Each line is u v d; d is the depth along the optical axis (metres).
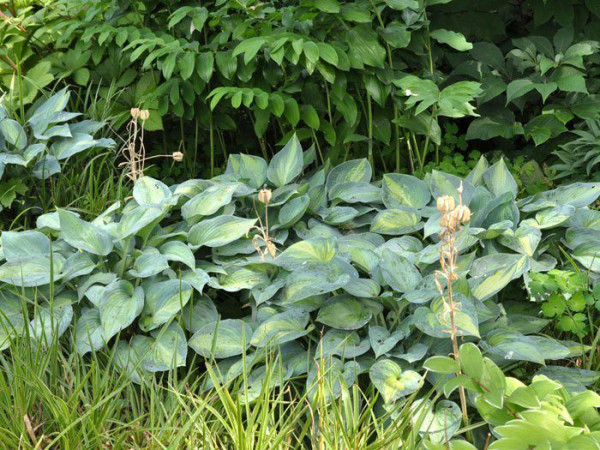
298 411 2.23
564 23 4.01
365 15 3.47
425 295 2.26
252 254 2.85
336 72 3.58
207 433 2.12
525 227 2.71
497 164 3.04
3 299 2.56
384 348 2.25
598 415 1.92
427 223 2.79
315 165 4.04
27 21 4.06
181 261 2.59
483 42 4.00
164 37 3.72
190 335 2.59
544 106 3.93
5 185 3.33
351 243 2.85
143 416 2.12
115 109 4.02
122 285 2.52
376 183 3.43
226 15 3.70
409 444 2.00
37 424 2.15
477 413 2.28
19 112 3.97
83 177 3.51
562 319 2.46
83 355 2.38
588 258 2.70
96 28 3.73
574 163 3.65
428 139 3.70
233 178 3.14
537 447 1.72
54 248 2.77
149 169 4.07
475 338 2.33
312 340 2.54
